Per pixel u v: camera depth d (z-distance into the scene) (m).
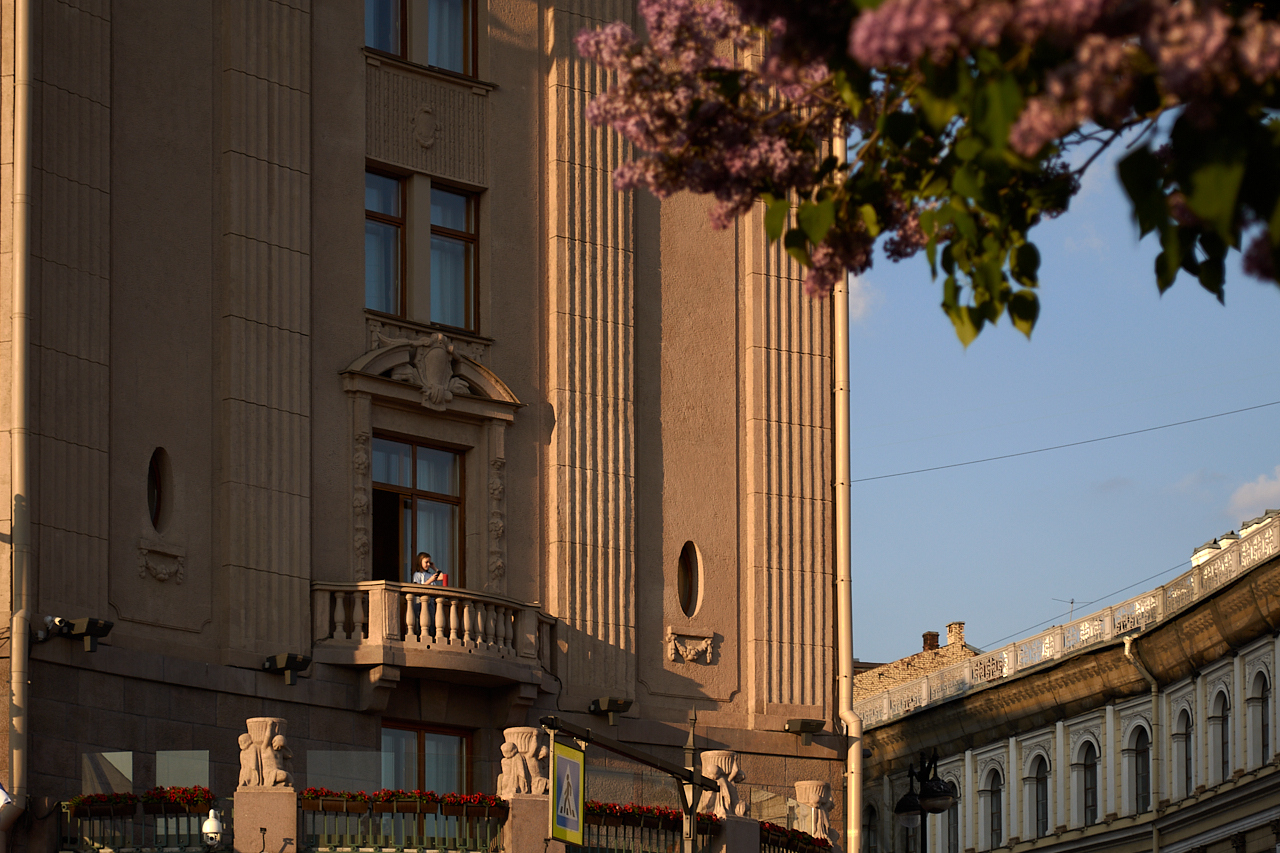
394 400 33.19
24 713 27.62
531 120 35.88
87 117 30.14
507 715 33.00
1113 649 58.84
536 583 34.41
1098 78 9.81
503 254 35.09
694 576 36.22
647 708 34.97
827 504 37.66
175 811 28.20
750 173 13.17
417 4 34.94
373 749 31.80
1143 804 58.69
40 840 27.59
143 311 30.62
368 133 33.91
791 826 34.53
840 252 13.27
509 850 29.64
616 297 35.91
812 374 37.97
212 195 31.88
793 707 36.47
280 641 31.16
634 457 35.59
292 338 32.22
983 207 11.35
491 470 34.12
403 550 33.38
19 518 28.14
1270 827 51.94
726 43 36.91
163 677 29.64
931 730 67.31
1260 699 52.84
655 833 31.97
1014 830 63.56
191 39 31.95
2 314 28.67
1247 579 51.81
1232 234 10.25
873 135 12.84
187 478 30.78
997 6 9.64
